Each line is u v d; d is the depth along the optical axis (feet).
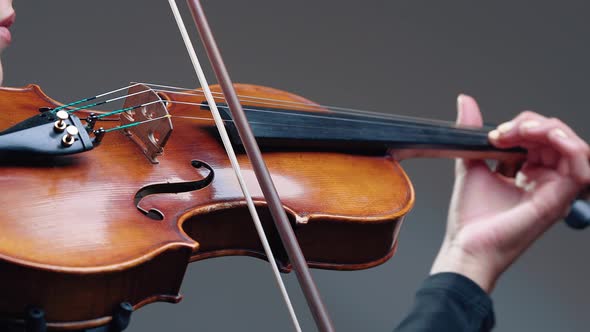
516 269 9.48
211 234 4.58
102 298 3.76
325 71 10.23
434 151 5.91
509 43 11.11
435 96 10.48
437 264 4.82
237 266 8.50
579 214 5.76
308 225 4.84
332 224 4.92
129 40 9.25
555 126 5.55
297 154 5.32
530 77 10.93
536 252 9.66
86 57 8.91
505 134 5.74
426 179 9.83
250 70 9.80
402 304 8.71
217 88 5.68
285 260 4.78
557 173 5.42
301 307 8.46
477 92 10.65
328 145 5.45
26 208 3.79
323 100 9.95
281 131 5.23
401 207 5.26
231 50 9.88
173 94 5.42
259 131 5.11
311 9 10.62
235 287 8.36
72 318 3.73
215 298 8.23
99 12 9.30
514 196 5.84
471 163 5.99
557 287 9.46
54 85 8.57
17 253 3.54
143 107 4.50
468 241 4.83
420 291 4.47
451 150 5.87
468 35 11.06
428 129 5.99
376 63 10.53
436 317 4.27
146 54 9.23
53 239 3.70
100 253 3.73
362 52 10.56
